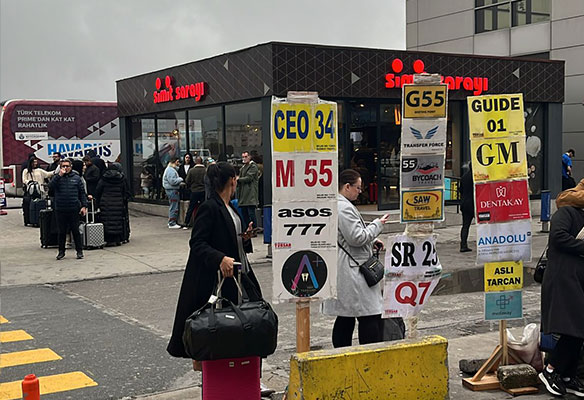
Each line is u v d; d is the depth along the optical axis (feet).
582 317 17.07
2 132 86.22
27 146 86.99
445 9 88.07
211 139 58.65
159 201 67.26
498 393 18.26
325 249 16.10
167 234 52.95
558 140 63.05
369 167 55.42
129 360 21.71
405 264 17.35
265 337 14.52
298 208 15.88
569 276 17.37
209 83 57.11
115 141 91.66
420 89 17.04
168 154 65.77
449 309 28.71
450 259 41.11
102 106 90.63
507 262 18.86
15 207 78.84
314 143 15.85
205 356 14.26
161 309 29.04
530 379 18.39
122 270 37.99
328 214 16.03
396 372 16.37
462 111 57.62
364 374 15.96
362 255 17.69
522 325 26.23
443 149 17.40
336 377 15.64
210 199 16.65
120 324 26.45
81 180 41.91
